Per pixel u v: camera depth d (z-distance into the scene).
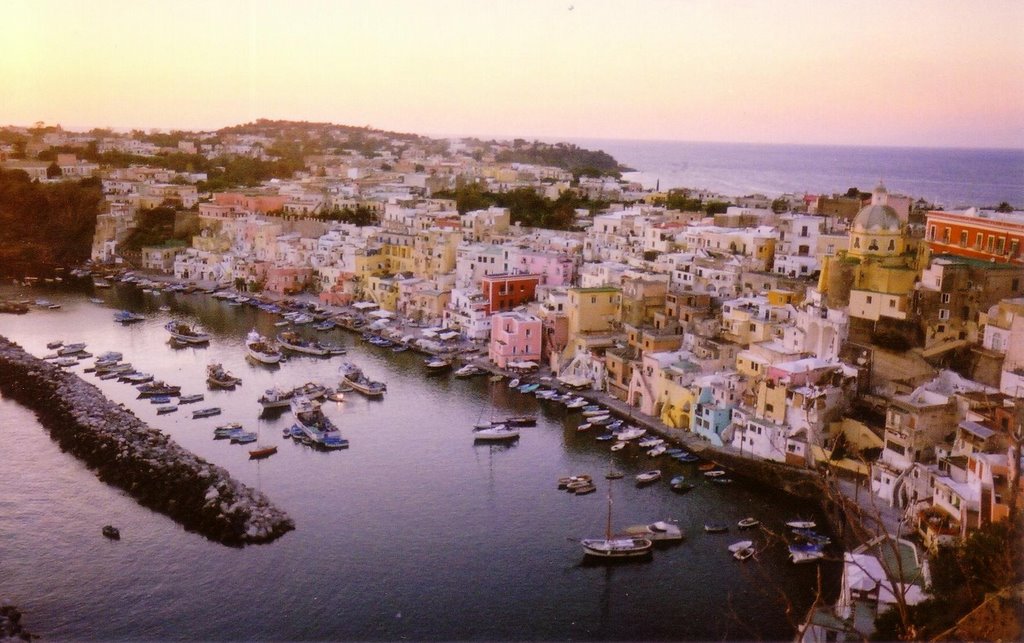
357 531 110.19
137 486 119.12
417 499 119.31
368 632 90.56
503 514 115.25
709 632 90.69
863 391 136.62
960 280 136.62
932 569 79.44
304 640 89.12
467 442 140.62
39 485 120.88
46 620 91.38
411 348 197.88
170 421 148.25
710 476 127.88
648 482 125.62
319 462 131.50
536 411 156.25
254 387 168.00
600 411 154.62
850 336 142.75
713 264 190.62
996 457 100.56
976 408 113.88
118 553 103.81
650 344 164.00
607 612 94.19
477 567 102.50
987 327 131.75
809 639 76.25
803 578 100.25
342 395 162.62
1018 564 69.44
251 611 93.75
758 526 112.31
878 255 149.50
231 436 140.25
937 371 133.25
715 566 103.25
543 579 100.25
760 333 154.75
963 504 99.38
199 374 176.25
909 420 117.44
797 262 191.50
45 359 182.62
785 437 127.94
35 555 103.06
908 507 109.62
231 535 106.75
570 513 115.81
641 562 104.12
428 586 98.62
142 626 90.88
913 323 136.50
